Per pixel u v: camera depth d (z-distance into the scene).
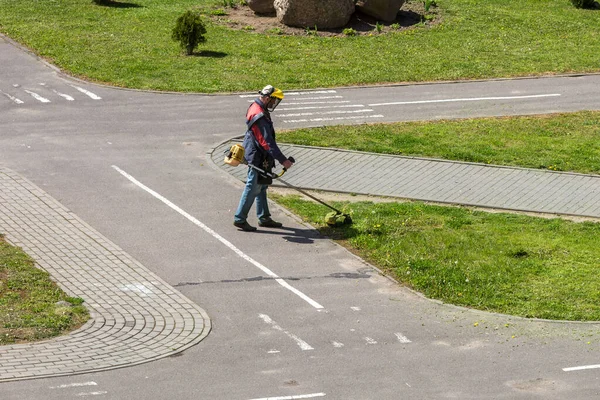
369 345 14.77
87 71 31.67
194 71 32.31
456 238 19.19
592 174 23.64
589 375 13.94
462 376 13.77
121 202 20.58
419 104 29.73
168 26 38.41
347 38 37.59
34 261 17.27
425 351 14.62
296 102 29.41
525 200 21.75
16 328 14.56
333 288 16.97
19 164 22.70
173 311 15.73
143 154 23.95
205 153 24.23
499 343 15.01
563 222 20.45
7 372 13.23
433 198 21.70
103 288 16.44
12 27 37.19
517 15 42.44
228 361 14.05
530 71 34.09
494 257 18.36
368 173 23.17
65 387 12.94
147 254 18.02
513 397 13.15
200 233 19.19
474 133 26.75
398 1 39.81
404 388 13.33
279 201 21.16
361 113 28.48
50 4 41.31
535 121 28.20
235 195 21.38
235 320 15.55
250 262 17.94
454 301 16.58
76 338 14.51
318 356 14.31
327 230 19.62
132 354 14.10
